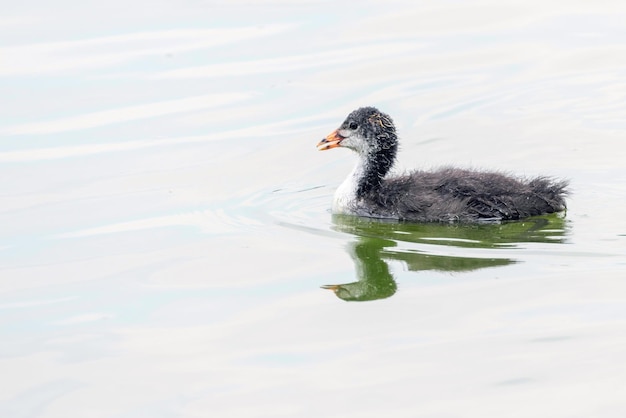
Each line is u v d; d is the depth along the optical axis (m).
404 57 24.31
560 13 26.52
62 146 20.78
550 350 12.91
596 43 24.64
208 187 19.06
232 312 14.37
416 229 16.89
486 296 14.32
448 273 15.08
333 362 12.95
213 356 13.23
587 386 12.14
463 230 16.69
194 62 24.23
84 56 24.48
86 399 12.40
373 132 17.73
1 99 22.55
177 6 27.45
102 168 19.89
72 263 16.12
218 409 12.06
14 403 12.38
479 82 23.05
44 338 13.88
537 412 11.68
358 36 25.48
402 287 14.75
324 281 15.16
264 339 13.62
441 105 22.06
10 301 14.95
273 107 22.25
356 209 17.73
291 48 24.89
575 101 21.94
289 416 11.82
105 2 27.69
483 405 11.87
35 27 26.11
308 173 19.70
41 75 23.62
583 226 16.47
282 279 15.30
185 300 14.77
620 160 19.19
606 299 14.04
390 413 11.80
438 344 13.21
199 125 21.61
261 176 19.56
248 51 24.72
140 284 15.33
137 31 25.88
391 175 18.48
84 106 22.36
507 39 25.08
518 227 16.61
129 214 17.98
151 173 19.66
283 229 17.17
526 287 14.49
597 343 12.98
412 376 12.52
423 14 26.61
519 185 17.02
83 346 13.62
